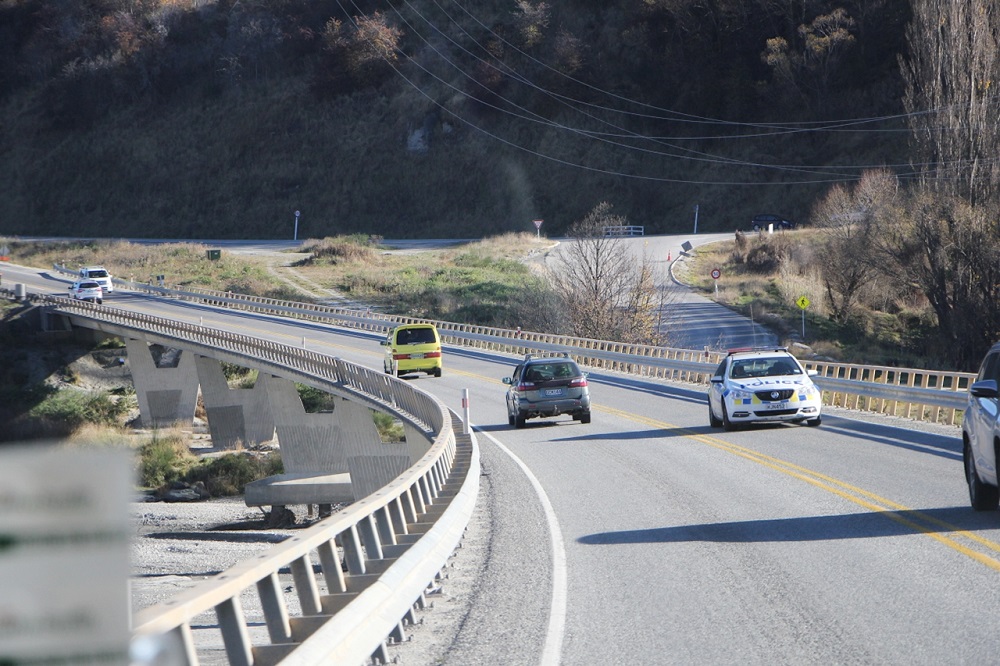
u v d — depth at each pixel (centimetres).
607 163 13000
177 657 326
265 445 5281
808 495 1381
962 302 5431
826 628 723
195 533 3102
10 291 7662
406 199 13275
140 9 16362
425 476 1217
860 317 6775
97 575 125
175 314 7700
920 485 1425
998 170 5356
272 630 472
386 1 15900
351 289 8894
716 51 13388
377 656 660
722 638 710
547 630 759
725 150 12825
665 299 7144
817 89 12531
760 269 8362
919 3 5597
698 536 1132
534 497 1530
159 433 5709
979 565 912
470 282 8756
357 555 707
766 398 2247
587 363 4953
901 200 6169
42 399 6253
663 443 2152
